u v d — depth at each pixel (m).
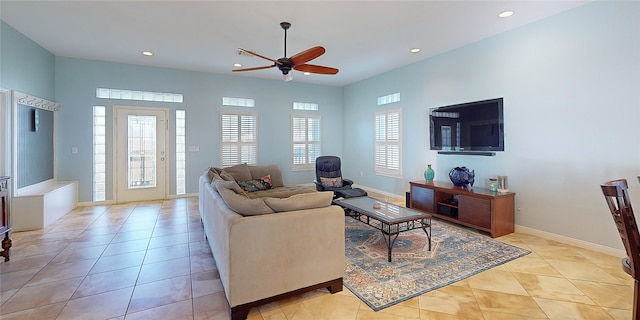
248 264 2.00
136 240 3.59
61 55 5.16
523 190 3.84
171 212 4.98
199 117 6.34
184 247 3.36
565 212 3.44
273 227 2.07
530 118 3.74
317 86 7.69
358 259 3.00
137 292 2.36
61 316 2.03
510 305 2.16
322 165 5.91
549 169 3.57
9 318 2.00
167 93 6.03
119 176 5.72
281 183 5.54
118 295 2.31
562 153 3.44
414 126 5.61
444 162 5.03
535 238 3.63
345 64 5.68
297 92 7.43
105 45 4.61
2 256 2.91
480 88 4.34
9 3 3.23
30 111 4.36
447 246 3.36
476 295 2.30
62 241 3.53
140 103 5.82
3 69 3.76
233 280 1.95
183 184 6.25
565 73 3.39
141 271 2.74
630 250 1.53
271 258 2.08
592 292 2.33
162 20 3.64
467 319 2.00
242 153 6.80
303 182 7.58
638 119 2.87
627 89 2.93
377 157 6.67
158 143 6.00
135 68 5.75
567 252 3.16
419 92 5.46
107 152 5.62
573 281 2.52
